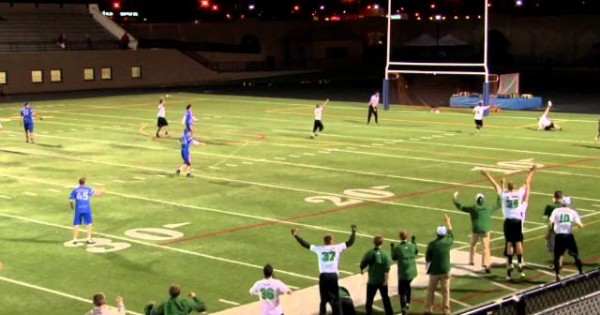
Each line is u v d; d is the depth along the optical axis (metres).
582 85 65.38
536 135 38.06
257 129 40.69
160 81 73.12
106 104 54.91
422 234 20.45
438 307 14.96
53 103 55.97
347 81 73.12
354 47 85.88
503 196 16.83
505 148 34.09
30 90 65.12
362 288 16.11
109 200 24.47
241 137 37.84
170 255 18.62
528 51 80.00
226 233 20.58
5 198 24.88
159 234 20.50
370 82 71.81
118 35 73.00
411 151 33.41
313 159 31.58
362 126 41.72
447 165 30.11
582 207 23.31
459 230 20.83
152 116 47.06
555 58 78.69
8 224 21.64
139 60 71.56
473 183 26.75
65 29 71.06
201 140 36.91
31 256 18.59
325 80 74.31
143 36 78.12
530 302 8.93
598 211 22.81
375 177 27.86
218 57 78.38
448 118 45.44
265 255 18.64
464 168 29.47
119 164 30.77
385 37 85.81
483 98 46.56
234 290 16.11
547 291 9.08
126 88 69.31
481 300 15.38
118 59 70.12
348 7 100.12
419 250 18.92
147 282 16.67
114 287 16.36
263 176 28.17
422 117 46.00
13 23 68.25
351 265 17.83
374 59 86.38
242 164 30.58
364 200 24.31
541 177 27.72
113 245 19.52
